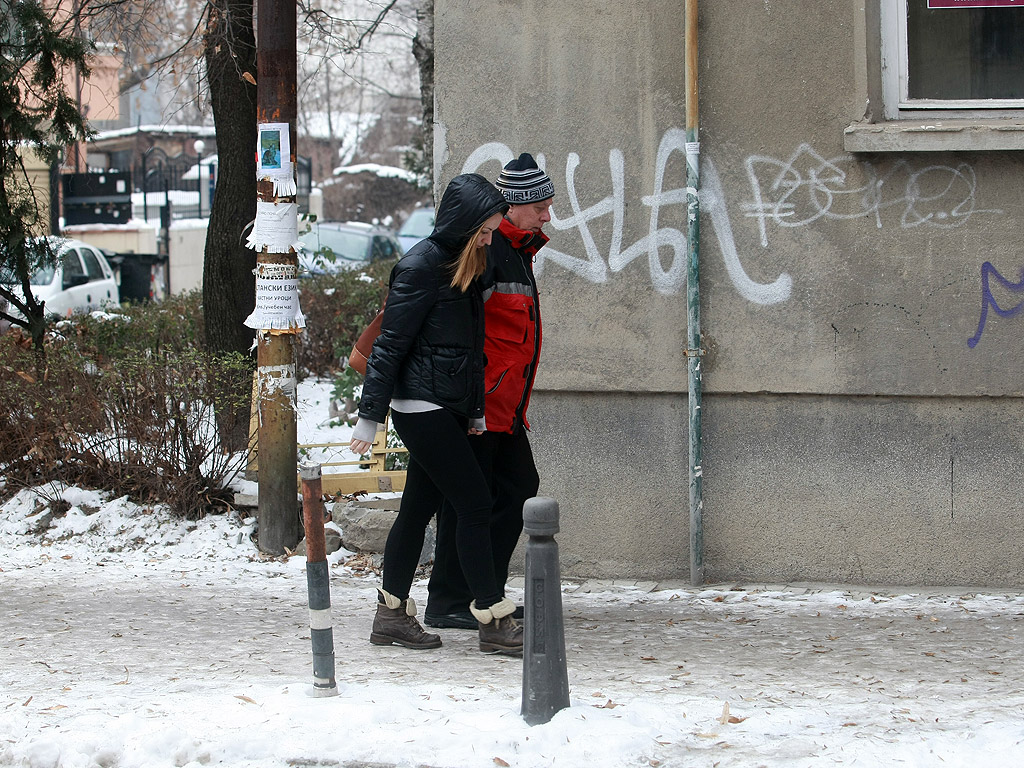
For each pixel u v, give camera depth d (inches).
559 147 267.0
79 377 325.1
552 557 168.2
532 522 168.1
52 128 396.2
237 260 383.9
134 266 1103.0
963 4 261.1
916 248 255.1
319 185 1706.4
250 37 385.4
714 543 266.1
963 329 254.4
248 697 182.5
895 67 260.2
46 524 317.1
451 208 200.5
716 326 262.4
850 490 261.0
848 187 256.4
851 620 234.5
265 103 290.5
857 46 254.1
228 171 383.6
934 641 219.0
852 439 260.5
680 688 189.5
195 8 510.6
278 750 161.2
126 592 265.1
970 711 176.7
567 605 249.0
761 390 261.1
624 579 269.6
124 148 1492.4
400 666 204.7
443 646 220.4
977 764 152.9
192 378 317.7
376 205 1676.9
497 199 200.2
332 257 457.1
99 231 1258.6
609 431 268.7
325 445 326.0
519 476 225.6
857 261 257.0
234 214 383.9
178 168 1416.1
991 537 257.1
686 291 262.4
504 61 267.9
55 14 414.9
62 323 425.7
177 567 289.6
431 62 486.9
